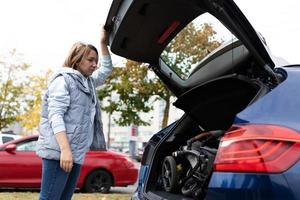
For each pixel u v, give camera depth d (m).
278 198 2.21
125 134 70.56
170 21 3.38
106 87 19.34
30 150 10.34
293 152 2.26
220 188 2.37
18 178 10.11
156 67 3.94
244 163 2.32
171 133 3.94
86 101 3.51
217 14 2.74
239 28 2.71
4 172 10.04
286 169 2.24
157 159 3.82
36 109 33.59
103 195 9.47
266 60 2.79
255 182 2.27
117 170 10.70
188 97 3.71
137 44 3.66
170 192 3.58
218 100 3.69
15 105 33.47
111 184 10.67
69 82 3.42
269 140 2.31
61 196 3.55
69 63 3.54
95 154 10.62
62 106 3.33
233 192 2.31
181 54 3.91
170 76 3.96
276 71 2.79
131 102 19.34
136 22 3.34
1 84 32.97
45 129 3.40
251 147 2.33
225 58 3.55
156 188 3.73
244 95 3.50
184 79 4.02
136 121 20.22
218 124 3.98
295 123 2.35
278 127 2.35
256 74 3.16
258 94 2.65
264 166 2.27
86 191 10.44
